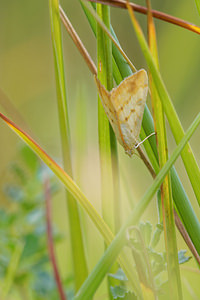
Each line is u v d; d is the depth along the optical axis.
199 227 0.24
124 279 0.24
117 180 0.25
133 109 0.24
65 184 0.23
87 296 0.22
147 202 0.22
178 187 0.24
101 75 0.24
